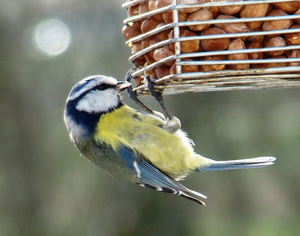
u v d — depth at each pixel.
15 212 12.80
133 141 7.21
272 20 5.78
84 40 12.93
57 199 12.81
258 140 11.67
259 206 12.00
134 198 12.47
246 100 11.81
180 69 5.86
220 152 11.55
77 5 13.25
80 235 12.42
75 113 7.45
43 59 12.88
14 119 12.95
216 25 5.86
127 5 6.88
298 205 11.73
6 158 12.89
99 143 7.30
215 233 12.02
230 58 5.88
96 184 12.64
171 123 7.27
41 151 12.93
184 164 7.42
